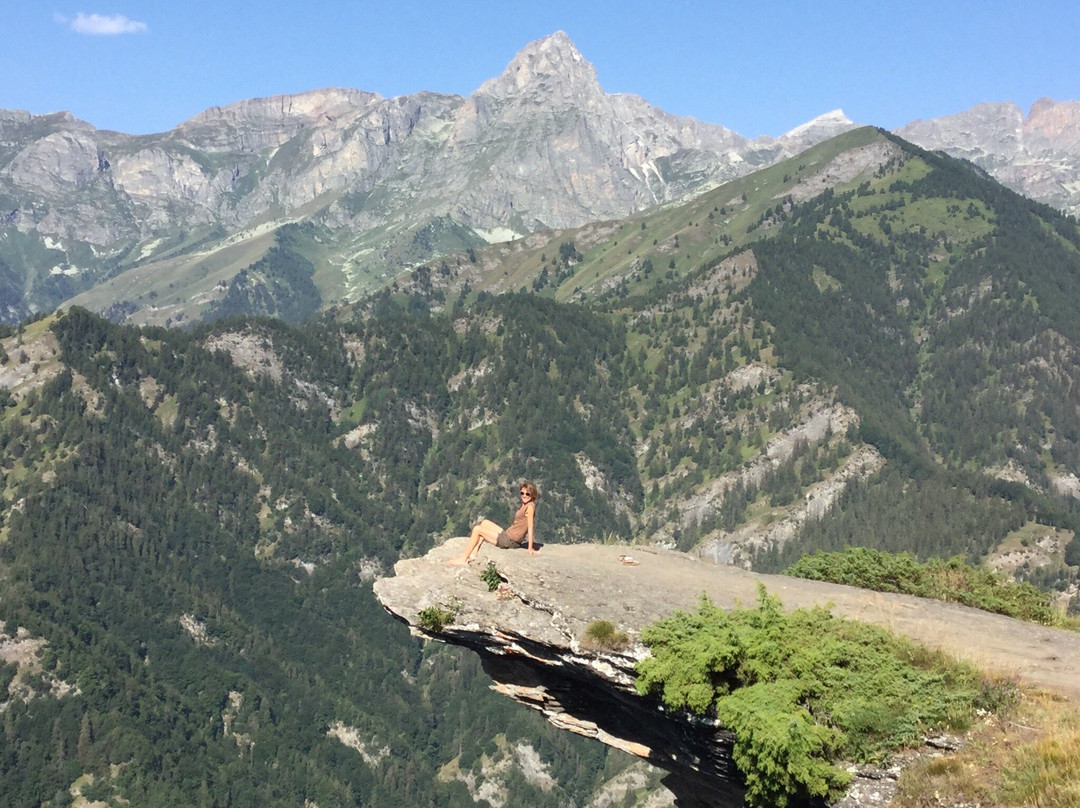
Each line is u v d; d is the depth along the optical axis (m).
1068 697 15.31
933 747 15.10
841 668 16.41
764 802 15.73
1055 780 13.41
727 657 16.61
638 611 19.31
